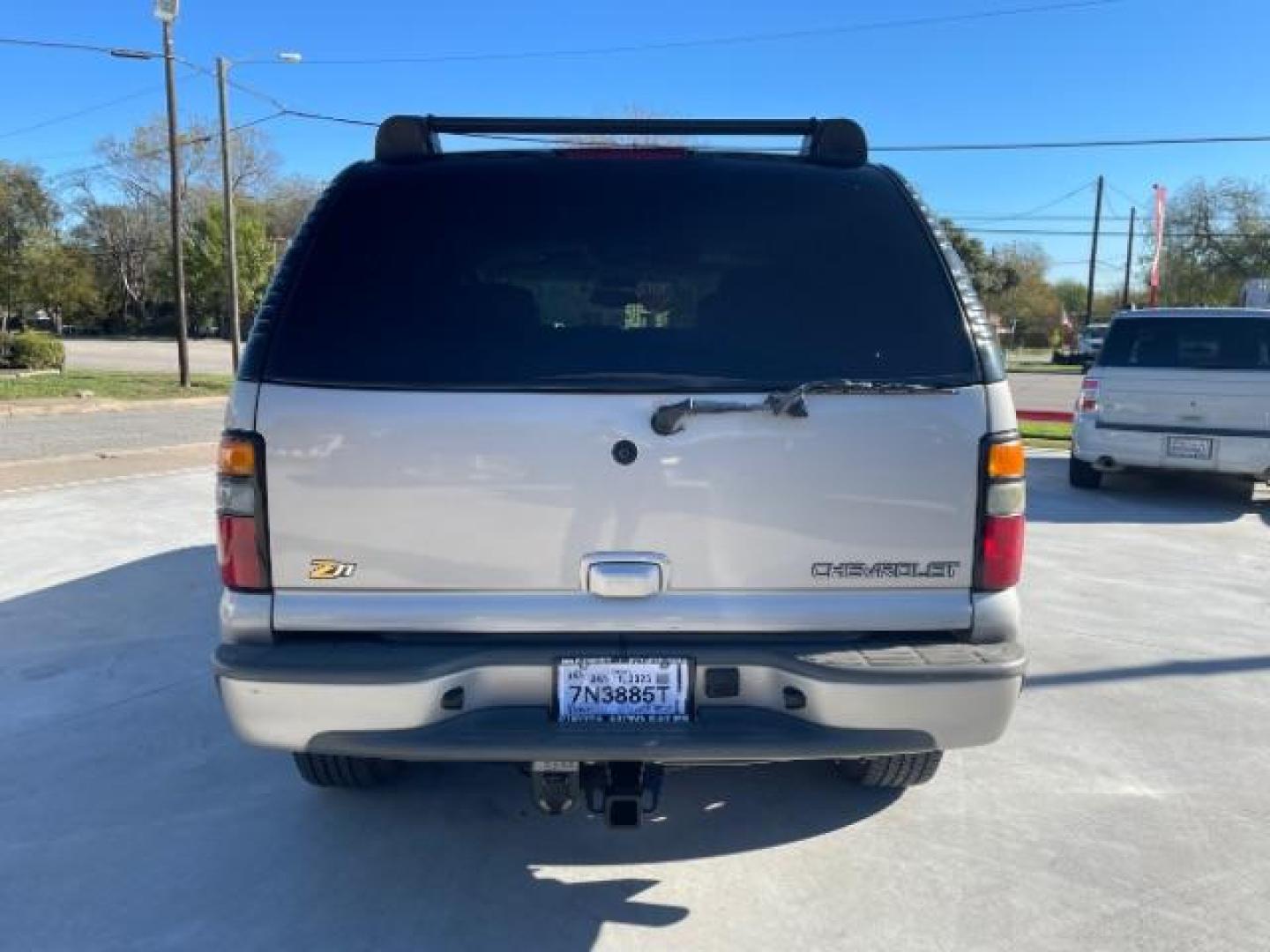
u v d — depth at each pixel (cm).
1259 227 5347
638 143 300
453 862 307
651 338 260
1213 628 545
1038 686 455
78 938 271
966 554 261
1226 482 1068
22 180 4416
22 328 5225
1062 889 293
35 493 936
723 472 254
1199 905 285
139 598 586
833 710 251
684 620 257
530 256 266
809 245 271
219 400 2228
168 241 6994
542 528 254
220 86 2770
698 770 368
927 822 331
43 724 411
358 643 258
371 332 257
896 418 255
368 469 252
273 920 278
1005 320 7206
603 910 282
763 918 279
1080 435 973
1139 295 6575
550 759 249
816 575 258
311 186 7081
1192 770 370
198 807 342
